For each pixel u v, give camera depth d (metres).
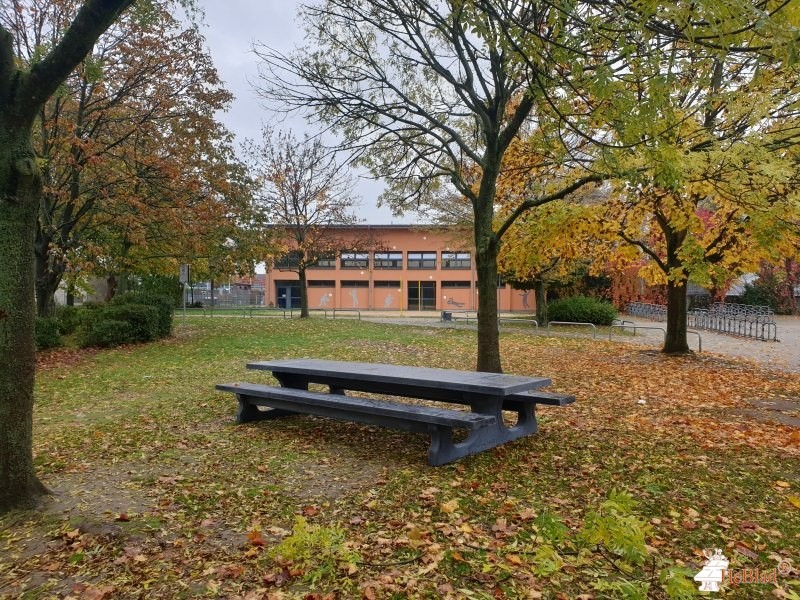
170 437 6.30
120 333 16.41
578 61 5.14
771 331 25.19
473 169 14.09
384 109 9.62
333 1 8.84
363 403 5.52
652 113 5.01
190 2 11.73
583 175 11.07
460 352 15.59
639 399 8.59
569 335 21.50
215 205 19.00
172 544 3.49
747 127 9.75
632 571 2.86
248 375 11.23
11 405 4.00
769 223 9.42
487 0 4.96
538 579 3.02
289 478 4.79
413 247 48.94
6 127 3.84
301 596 2.88
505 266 12.90
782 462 5.20
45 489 4.25
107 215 17.22
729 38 3.60
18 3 14.98
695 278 11.45
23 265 3.98
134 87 16.89
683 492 4.39
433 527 3.72
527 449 5.59
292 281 49.47
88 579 3.06
